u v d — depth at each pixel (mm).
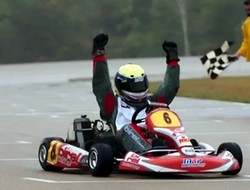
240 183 37656
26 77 160750
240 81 116188
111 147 40156
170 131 39094
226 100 91125
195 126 68062
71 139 43594
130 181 38188
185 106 86000
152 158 38312
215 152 41188
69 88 122562
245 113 77562
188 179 38812
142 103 41906
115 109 41719
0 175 41812
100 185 37125
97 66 41594
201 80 121750
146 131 40062
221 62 72438
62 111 83938
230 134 62188
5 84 138750
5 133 65000
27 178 40344
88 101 96375
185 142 38719
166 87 43188
